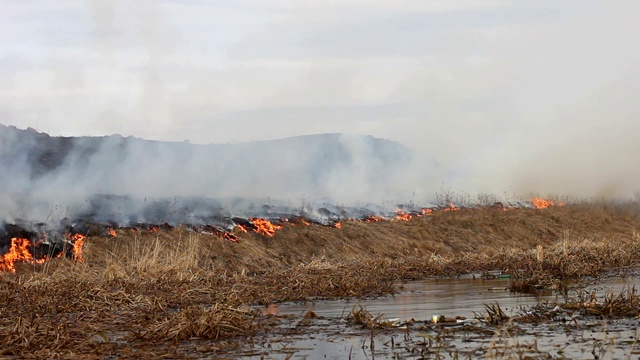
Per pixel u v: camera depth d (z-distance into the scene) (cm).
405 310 1567
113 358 1111
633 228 4172
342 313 1490
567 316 1391
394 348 1125
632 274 2302
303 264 2505
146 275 2030
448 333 1234
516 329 1251
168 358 1095
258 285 2002
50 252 2453
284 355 1092
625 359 980
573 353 1031
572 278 2206
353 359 1050
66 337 1231
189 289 1844
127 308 1592
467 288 2031
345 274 2220
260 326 1345
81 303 1625
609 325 1276
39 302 1652
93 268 2228
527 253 2820
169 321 1305
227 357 1088
